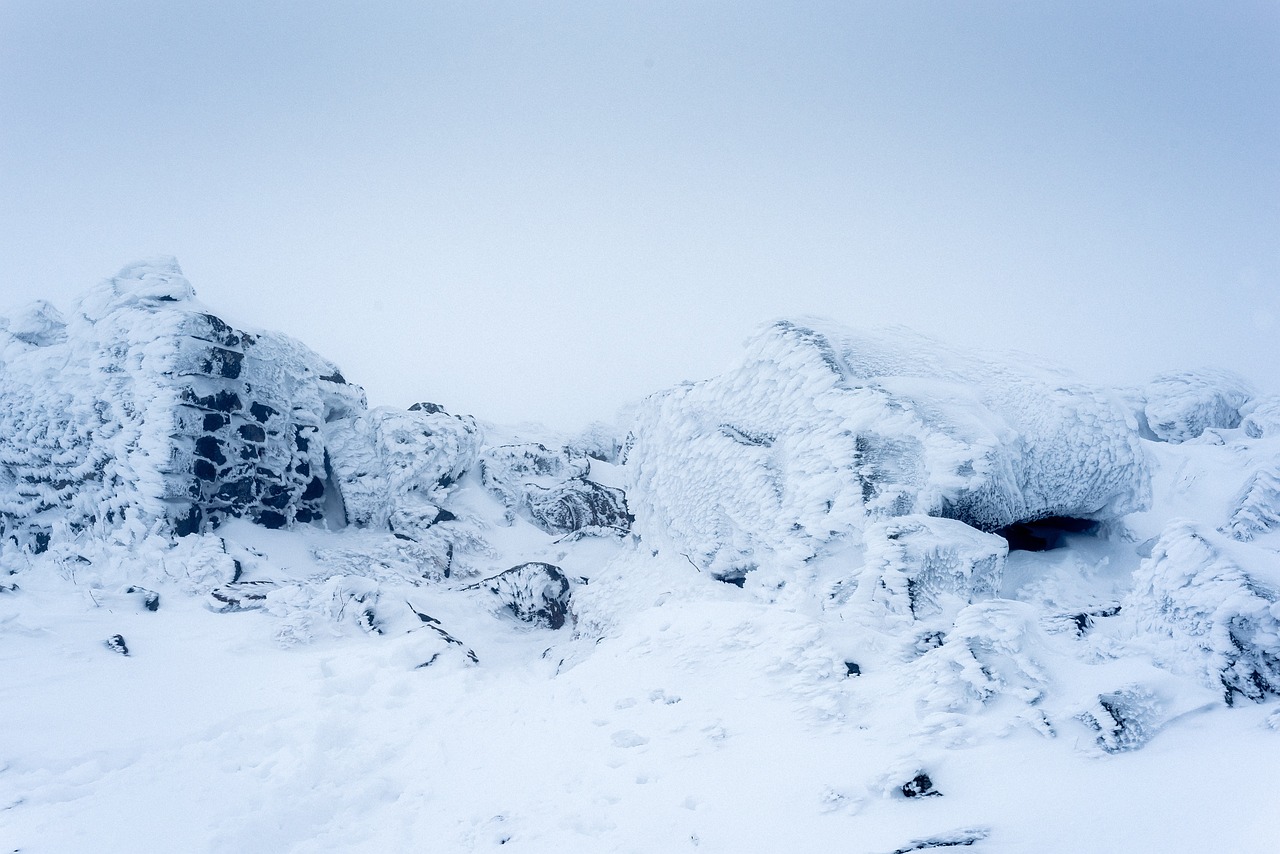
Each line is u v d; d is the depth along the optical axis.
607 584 14.51
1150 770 4.52
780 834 4.79
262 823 6.03
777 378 12.59
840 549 10.92
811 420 11.88
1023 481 12.33
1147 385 25.59
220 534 17.23
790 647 7.50
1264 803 3.73
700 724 6.79
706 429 13.67
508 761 7.04
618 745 6.75
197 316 17.14
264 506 18.83
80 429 17.08
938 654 6.39
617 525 24.36
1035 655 5.95
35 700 8.71
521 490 25.39
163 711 8.77
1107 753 4.87
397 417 21.98
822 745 5.89
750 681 7.31
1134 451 12.46
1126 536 13.54
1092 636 7.30
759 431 12.76
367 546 19.45
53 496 17.44
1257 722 4.86
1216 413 23.67
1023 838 4.09
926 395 11.89
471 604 15.28
